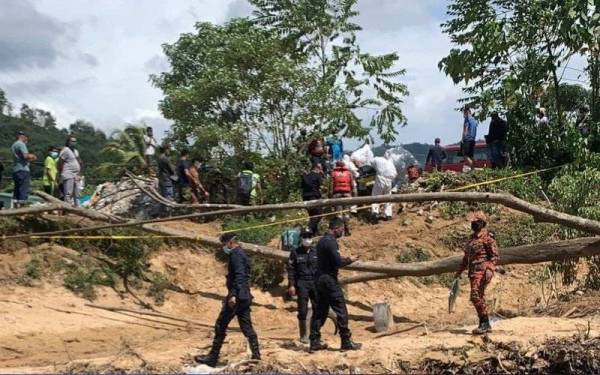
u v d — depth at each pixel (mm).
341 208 17359
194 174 18422
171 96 20562
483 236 10906
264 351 10438
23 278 12977
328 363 9758
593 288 13812
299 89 20266
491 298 14828
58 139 43375
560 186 14953
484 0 19578
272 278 14852
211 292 14664
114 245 14719
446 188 18422
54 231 14258
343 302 10250
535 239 16344
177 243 15594
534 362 9836
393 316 14320
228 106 20688
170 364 9750
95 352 10945
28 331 11438
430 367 9805
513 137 18984
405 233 17234
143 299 13859
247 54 20109
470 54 19297
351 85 23828
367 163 20016
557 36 18562
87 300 13148
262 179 19453
